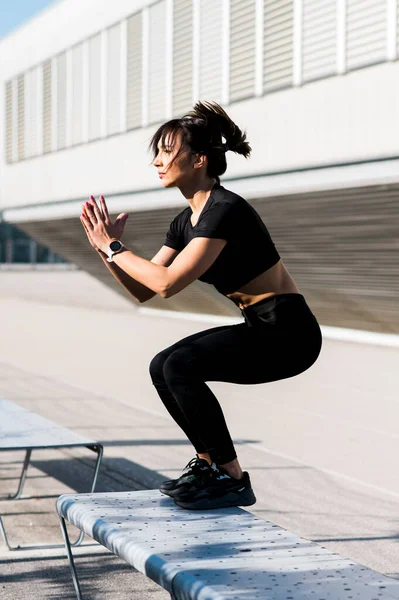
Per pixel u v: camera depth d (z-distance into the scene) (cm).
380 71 1141
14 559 477
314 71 1259
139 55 1755
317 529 529
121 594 423
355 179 1177
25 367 1310
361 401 1022
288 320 312
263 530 311
